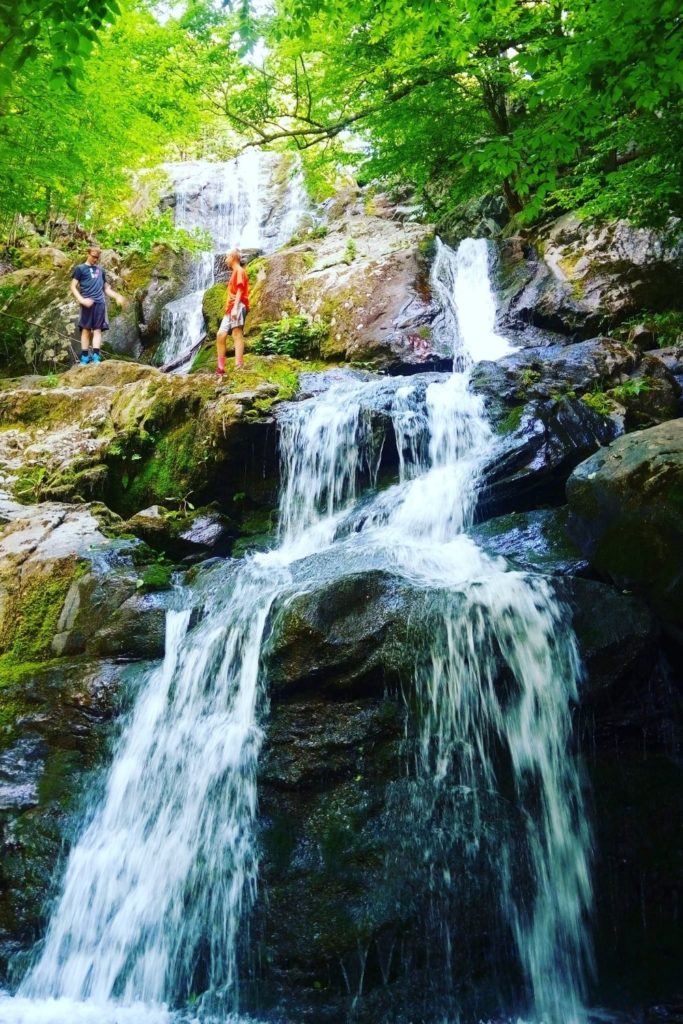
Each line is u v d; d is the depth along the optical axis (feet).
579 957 15.39
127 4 42.04
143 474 31.50
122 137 46.62
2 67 16.99
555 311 38.22
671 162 31.27
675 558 17.81
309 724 17.33
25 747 19.84
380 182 58.85
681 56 20.65
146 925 16.30
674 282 36.94
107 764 19.06
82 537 25.66
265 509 29.53
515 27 39.88
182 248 59.31
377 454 27.84
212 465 29.76
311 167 53.57
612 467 19.94
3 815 18.62
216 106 48.93
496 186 50.01
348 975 14.55
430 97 45.80
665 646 18.54
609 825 16.42
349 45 44.01
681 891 16.26
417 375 31.24
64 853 17.79
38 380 39.99
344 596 18.20
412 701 17.02
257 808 16.79
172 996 15.47
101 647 21.42
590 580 18.65
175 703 19.15
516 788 16.39
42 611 23.17
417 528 24.43
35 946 16.80
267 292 43.24
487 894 15.23
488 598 17.57
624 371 29.45
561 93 21.72
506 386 28.32
